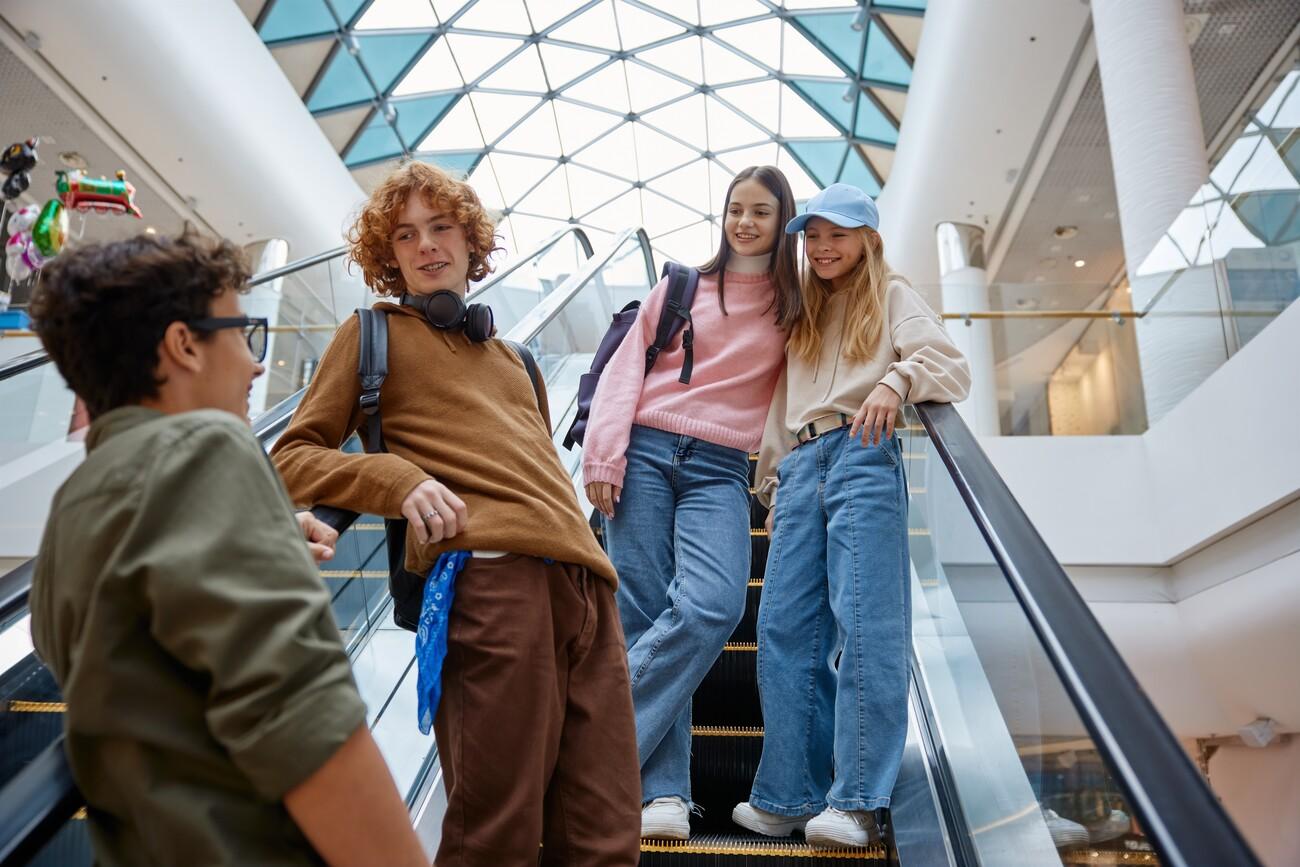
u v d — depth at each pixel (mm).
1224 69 11586
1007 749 2092
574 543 1942
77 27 10445
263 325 1361
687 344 3186
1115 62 9039
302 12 13250
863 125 15875
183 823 1021
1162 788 1284
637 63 15914
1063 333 8539
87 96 11461
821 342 3145
